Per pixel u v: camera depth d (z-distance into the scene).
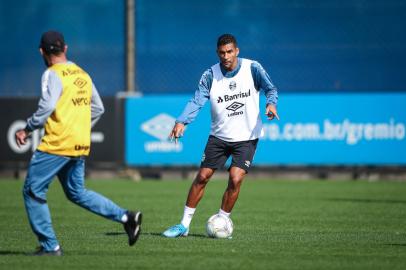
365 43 62.81
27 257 26.86
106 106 61.78
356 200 48.25
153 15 64.25
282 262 26.23
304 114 60.16
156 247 29.39
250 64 31.61
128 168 62.69
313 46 63.03
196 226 36.44
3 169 63.53
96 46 64.81
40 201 26.23
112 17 64.69
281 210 43.06
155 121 61.34
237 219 39.09
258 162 60.53
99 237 32.28
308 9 63.06
